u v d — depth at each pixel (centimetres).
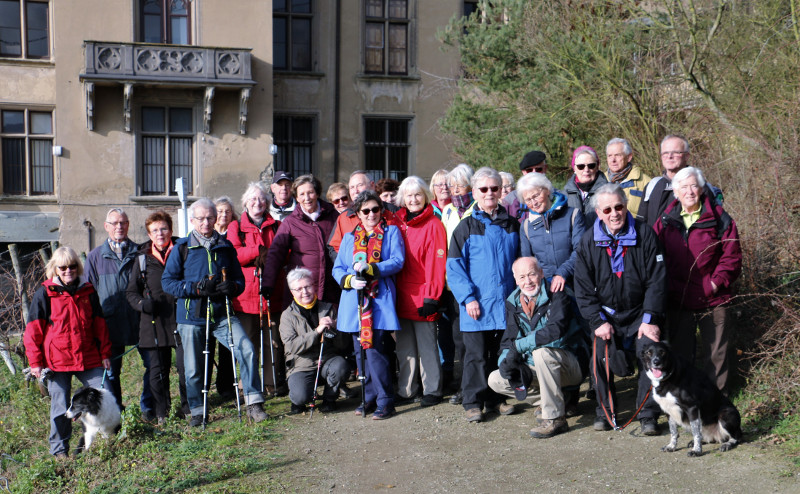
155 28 1741
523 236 569
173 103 1739
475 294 568
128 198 1723
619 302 497
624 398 604
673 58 1062
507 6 1228
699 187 500
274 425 591
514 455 491
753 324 592
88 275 654
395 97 1967
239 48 1709
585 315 508
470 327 565
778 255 584
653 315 486
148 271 620
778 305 538
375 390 605
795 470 423
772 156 640
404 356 630
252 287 670
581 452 486
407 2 1970
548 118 1180
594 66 1106
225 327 608
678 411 460
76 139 1686
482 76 1293
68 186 1686
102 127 1702
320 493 447
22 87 1758
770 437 475
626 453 477
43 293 588
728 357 588
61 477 525
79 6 1673
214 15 1739
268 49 1775
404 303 609
